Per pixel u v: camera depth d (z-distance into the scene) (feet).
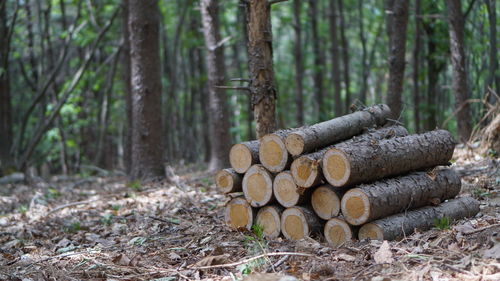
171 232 20.98
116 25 66.90
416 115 47.73
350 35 86.69
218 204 25.61
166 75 73.67
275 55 98.94
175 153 74.74
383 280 13.01
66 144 66.44
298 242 16.60
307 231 17.33
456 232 15.74
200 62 66.64
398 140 17.56
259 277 13.28
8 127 51.67
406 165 17.53
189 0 61.77
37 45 69.00
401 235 16.51
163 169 37.93
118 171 59.72
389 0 52.03
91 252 18.62
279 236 18.26
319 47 69.77
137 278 15.47
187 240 19.33
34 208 30.35
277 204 18.57
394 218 16.74
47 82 51.83
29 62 68.95
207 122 66.33
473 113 42.42
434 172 18.03
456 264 13.65
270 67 22.52
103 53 75.72
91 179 48.29
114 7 62.54
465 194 22.36
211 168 41.27
